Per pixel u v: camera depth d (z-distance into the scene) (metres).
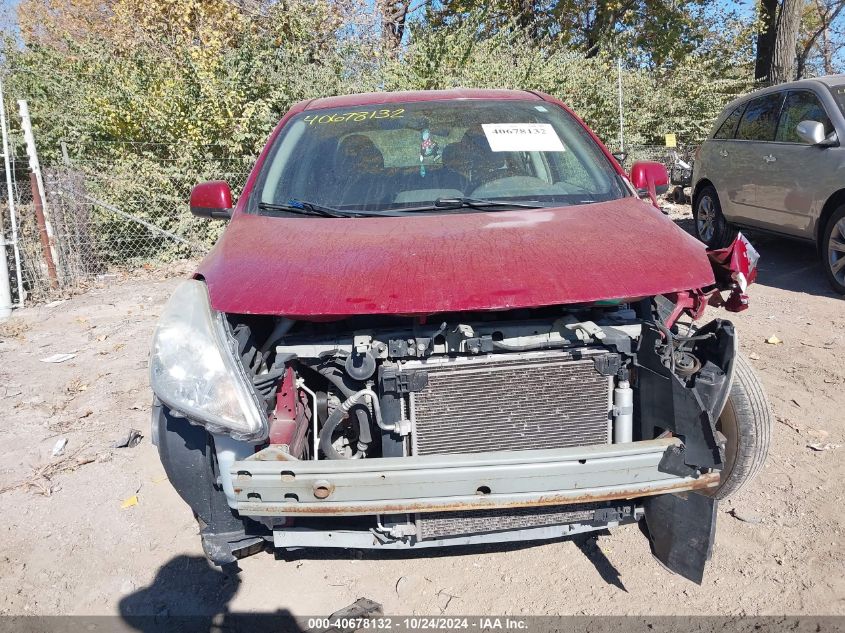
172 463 2.55
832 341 5.49
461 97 4.04
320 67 11.29
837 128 6.76
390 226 2.96
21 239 8.12
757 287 7.09
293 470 2.22
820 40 24.55
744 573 2.95
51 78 10.48
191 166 9.45
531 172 3.49
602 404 2.52
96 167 9.40
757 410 2.90
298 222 3.10
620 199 3.34
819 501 3.41
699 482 2.38
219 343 2.38
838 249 6.62
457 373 2.42
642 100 14.40
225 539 2.63
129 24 14.21
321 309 2.35
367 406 2.49
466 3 17.66
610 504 2.70
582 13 18.97
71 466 4.04
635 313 2.69
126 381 5.35
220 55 10.46
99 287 8.46
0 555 3.28
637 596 2.86
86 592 3.02
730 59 16.77
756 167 7.78
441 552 3.20
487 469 2.22
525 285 2.39
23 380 5.49
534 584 2.96
